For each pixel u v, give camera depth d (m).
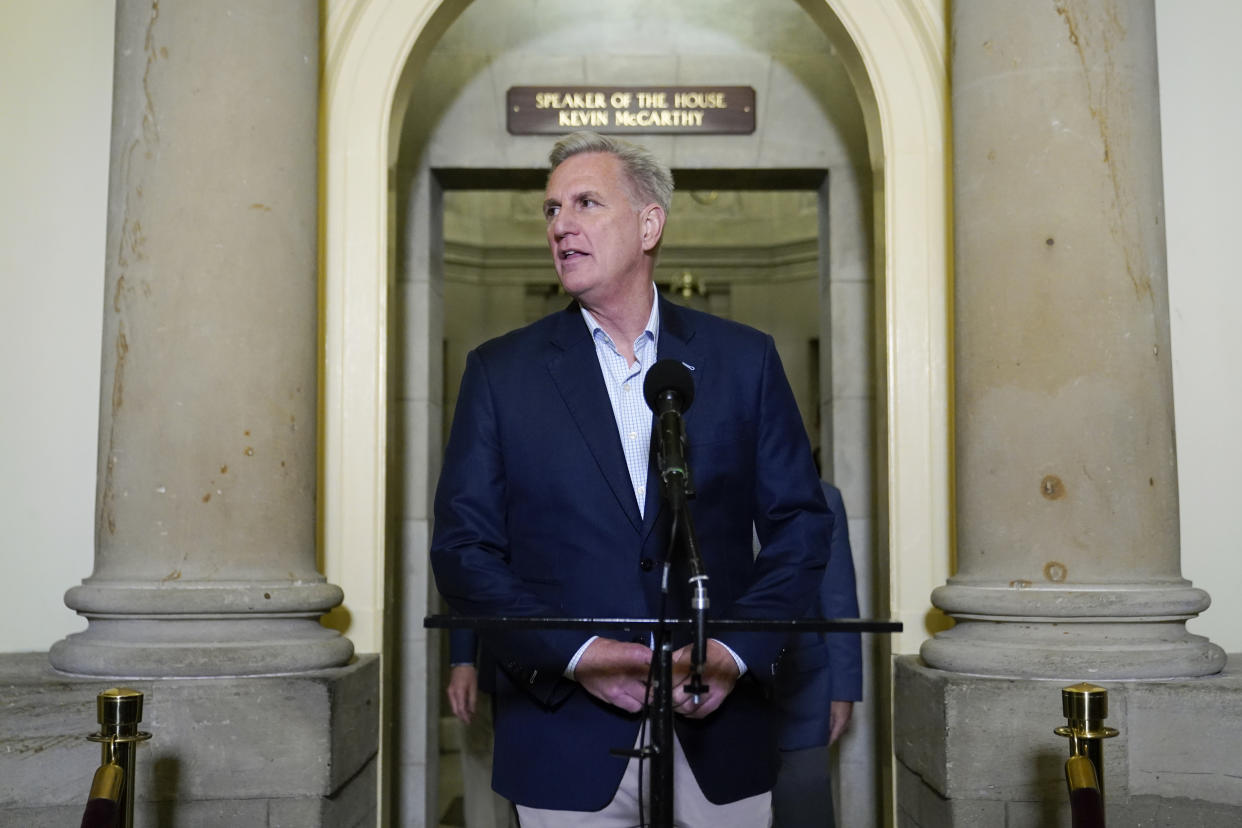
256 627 2.71
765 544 2.34
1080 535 2.74
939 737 2.64
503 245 9.44
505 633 2.16
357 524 3.37
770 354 2.42
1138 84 2.90
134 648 2.58
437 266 5.05
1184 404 3.39
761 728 2.27
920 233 3.43
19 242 3.38
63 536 3.34
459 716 3.73
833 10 3.50
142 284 2.79
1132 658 2.61
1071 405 2.77
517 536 2.29
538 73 4.92
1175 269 3.42
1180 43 3.48
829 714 3.05
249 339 2.80
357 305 3.42
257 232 2.84
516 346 2.41
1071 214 2.82
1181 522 3.36
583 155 2.37
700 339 2.39
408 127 4.88
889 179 3.44
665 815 1.65
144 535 2.72
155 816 2.48
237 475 2.76
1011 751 2.57
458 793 5.97
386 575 3.44
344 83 3.47
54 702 2.49
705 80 4.93
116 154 2.90
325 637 2.81
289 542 2.84
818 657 2.97
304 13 3.01
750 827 2.26
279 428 2.83
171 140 2.82
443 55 4.91
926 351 3.40
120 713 2.11
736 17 4.95
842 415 4.82
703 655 1.56
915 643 3.33
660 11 4.94
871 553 4.76
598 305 2.34
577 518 2.24
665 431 1.74
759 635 2.16
